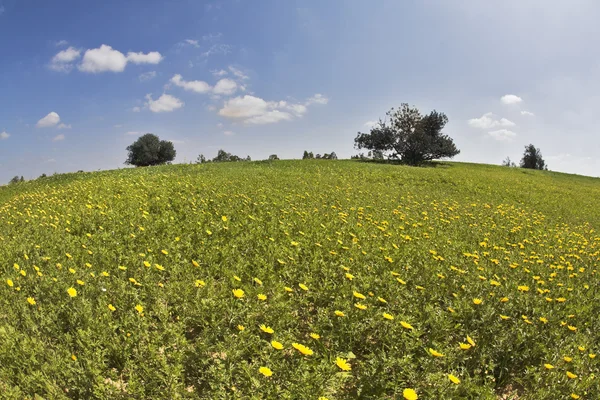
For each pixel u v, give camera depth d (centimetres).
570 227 1344
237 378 314
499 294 496
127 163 7450
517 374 370
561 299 477
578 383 336
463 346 356
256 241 697
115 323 390
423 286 532
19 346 333
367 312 423
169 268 562
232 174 2020
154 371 312
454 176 2542
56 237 707
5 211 1105
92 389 301
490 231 1020
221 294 465
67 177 2309
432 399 308
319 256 624
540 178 3638
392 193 1670
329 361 329
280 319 409
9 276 508
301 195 1273
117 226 786
